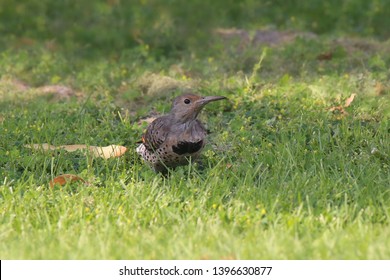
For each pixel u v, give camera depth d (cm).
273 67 2152
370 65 2091
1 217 1310
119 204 1354
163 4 2781
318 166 1489
